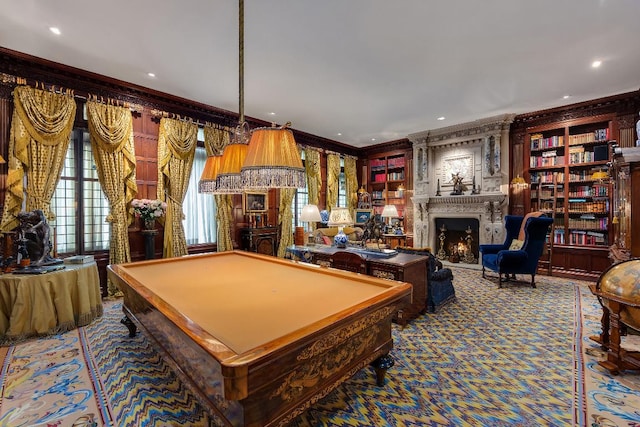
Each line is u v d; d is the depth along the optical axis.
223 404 1.32
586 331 3.13
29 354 2.66
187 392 2.10
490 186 6.48
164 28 3.12
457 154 7.12
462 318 3.52
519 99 5.21
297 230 5.36
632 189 3.11
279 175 1.79
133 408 1.92
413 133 7.50
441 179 7.40
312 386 1.49
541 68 4.05
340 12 2.88
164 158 4.96
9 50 3.53
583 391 2.11
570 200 5.77
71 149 4.25
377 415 1.86
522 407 1.94
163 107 5.04
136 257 4.75
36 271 3.06
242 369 1.03
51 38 3.30
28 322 2.97
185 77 4.28
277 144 1.84
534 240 4.73
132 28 3.12
